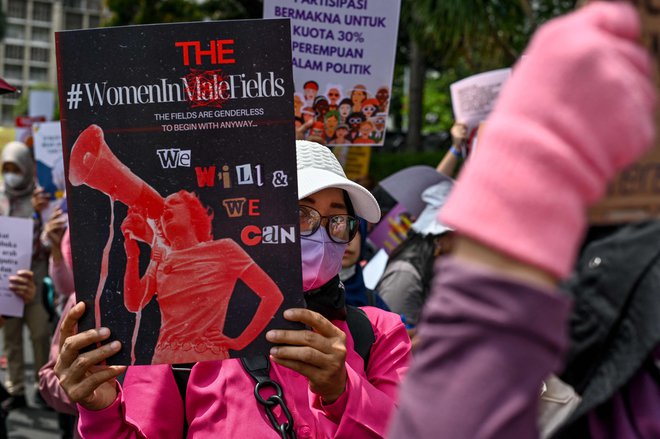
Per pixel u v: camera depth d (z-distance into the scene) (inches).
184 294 71.1
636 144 27.5
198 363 78.8
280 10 155.8
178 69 70.5
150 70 70.6
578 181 27.1
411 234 149.4
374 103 159.3
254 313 71.1
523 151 27.3
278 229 71.0
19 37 4606.3
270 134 70.6
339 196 86.4
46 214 249.9
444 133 823.7
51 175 250.5
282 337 70.2
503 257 28.0
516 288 27.2
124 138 71.1
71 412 107.9
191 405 78.1
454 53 491.5
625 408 41.3
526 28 510.3
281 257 71.1
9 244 152.9
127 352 71.4
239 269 71.1
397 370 83.0
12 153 256.5
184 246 71.2
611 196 36.7
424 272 142.3
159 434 77.0
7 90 120.0
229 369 77.7
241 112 70.6
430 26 446.3
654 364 40.9
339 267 84.7
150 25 70.4
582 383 42.2
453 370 28.3
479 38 442.6
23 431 238.5
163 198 71.2
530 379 27.5
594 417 42.3
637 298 40.3
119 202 71.3
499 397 27.4
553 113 27.1
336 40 157.6
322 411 76.1
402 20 515.8
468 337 27.9
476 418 27.5
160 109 70.9
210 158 70.9
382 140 160.1
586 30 27.6
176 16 899.4
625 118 26.9
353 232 85.2
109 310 71.5
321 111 158.6
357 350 83.2
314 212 82.9
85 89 71.1
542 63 27.7
